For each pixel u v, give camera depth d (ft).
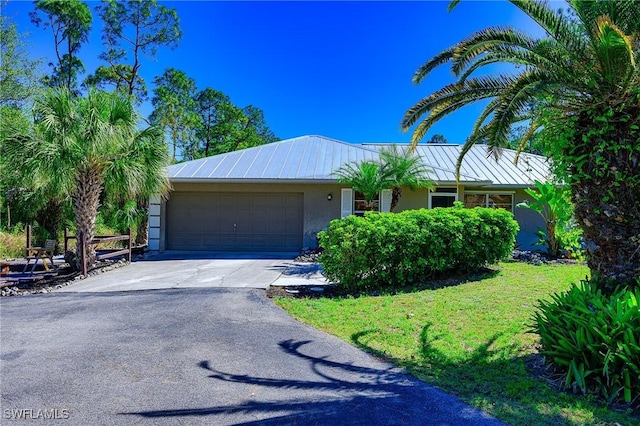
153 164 35.32
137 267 36.86
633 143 12.69
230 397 11.55
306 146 58.29
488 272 30.55
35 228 51.39
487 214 31.37
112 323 19.16
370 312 20.72
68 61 90.68
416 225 27.68
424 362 14.33
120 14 90.22
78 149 30.86
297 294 25.71
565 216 17.87
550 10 14.97
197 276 31.91
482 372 13.34
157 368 13.70
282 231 49.16
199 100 120.16
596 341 11.77
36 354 14.99
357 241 25.84
